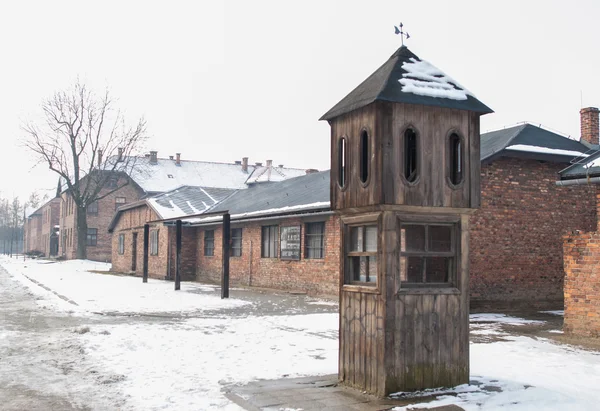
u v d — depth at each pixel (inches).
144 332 443.2
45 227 3420.3
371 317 253.0
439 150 259.6
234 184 2576.3
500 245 631.8
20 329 459.2
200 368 315.9
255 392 257.1
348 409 226.2
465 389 254.4
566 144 685.3
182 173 2539.4
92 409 240.1
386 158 247.9
